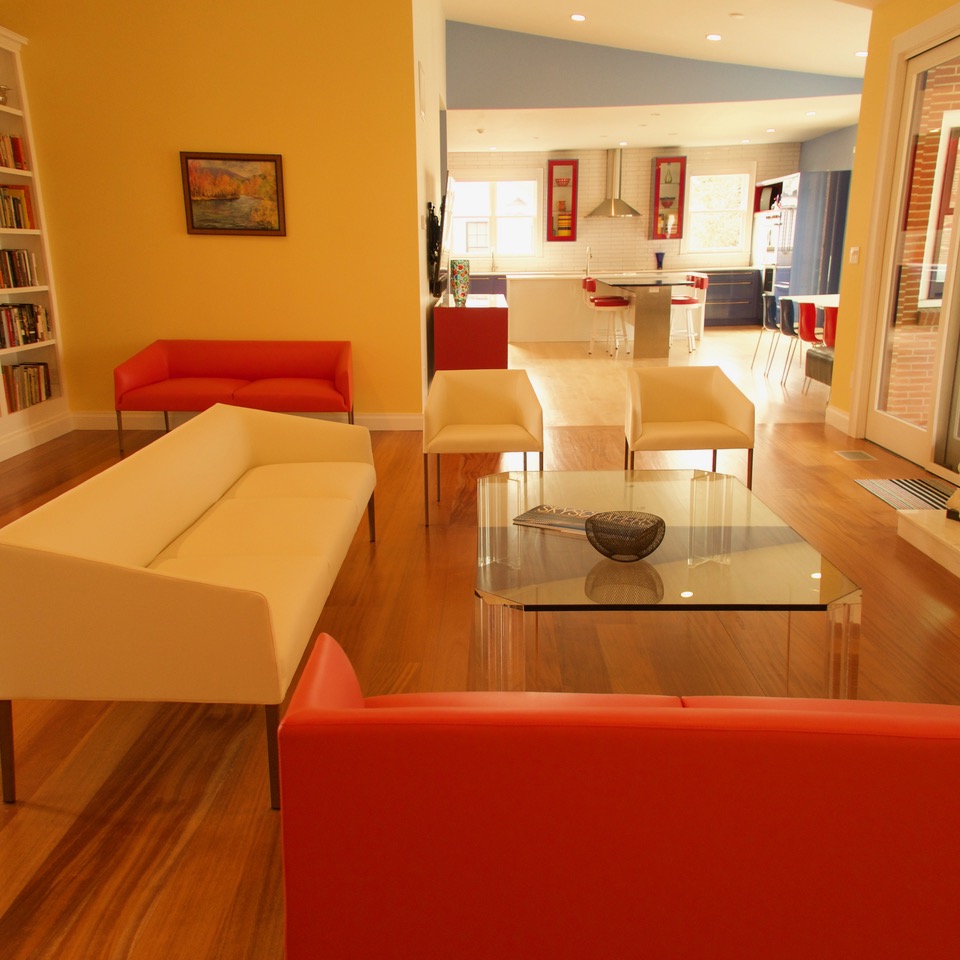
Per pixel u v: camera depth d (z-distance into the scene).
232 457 3.45
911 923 1.20
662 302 9.61
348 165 5.79
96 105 5.68
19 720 2.47
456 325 6.33
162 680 2.01
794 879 1.20
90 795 2.12
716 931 1.24
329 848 1.23
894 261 5.28
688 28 7.70
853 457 5.23
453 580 3.45
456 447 4.09
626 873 1.22
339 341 5.90
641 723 1.16
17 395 5.55
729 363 9.28
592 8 7.53
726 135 11.30
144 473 2.77
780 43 7.81
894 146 5.18
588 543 2.71
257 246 5.91
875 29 5.35
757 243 12.61
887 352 5.41
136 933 1.69
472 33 8.84
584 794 1.18
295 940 1.28
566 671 2.73
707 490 3.27
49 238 5.88
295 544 2.71
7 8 5.54
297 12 5.56
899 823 1.15
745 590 2.33
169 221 5.86
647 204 12.59
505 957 1.28
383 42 5.61
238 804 2.08
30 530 2.14
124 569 1.96
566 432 6.07
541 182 12.48
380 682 2.65
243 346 5.84
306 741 1.18
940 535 3.56
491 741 1.17
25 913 1.74
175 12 5.56
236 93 5.68
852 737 1.13
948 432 4.72
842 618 2.30
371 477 3.67
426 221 6.54
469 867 1.23
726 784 1.16
